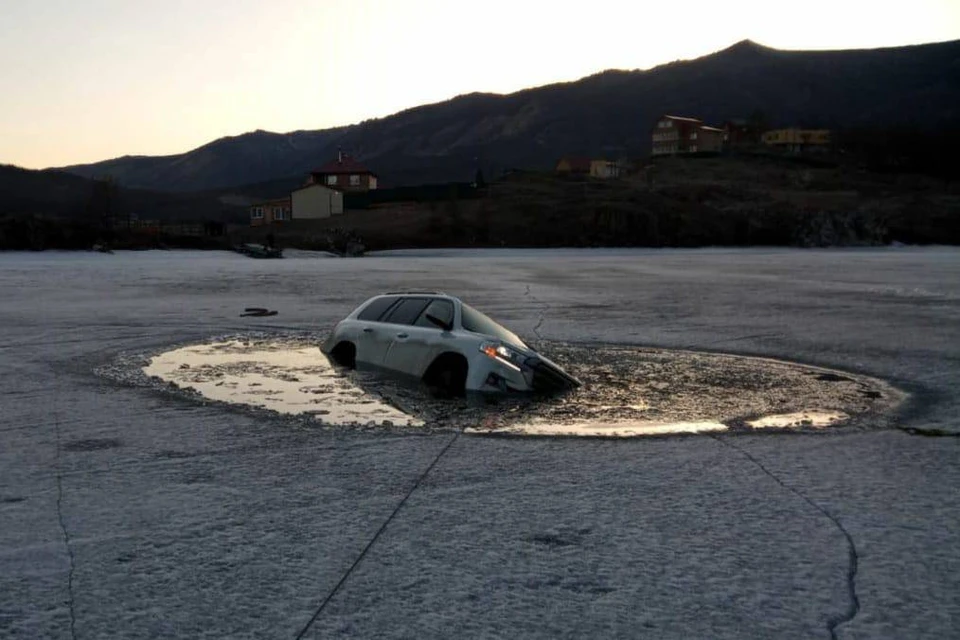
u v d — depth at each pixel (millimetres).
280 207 111500
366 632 3943
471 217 100312
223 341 15141
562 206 105875
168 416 8852
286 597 4320
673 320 19312
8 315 19484
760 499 6090
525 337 16188
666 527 5453
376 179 138625
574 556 4926
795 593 4430
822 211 109750
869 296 26672
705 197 125500
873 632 3996
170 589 4406
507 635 3928
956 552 5039
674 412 9430
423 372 11203
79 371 11766
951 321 19312
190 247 69750
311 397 10008
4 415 8812
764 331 17312
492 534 5293
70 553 4895
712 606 4258
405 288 29438
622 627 4016
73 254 58219
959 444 7918
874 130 198750
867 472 6875
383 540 5164
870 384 11352
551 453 7449
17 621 4023
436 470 6828
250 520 5516
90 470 6703
